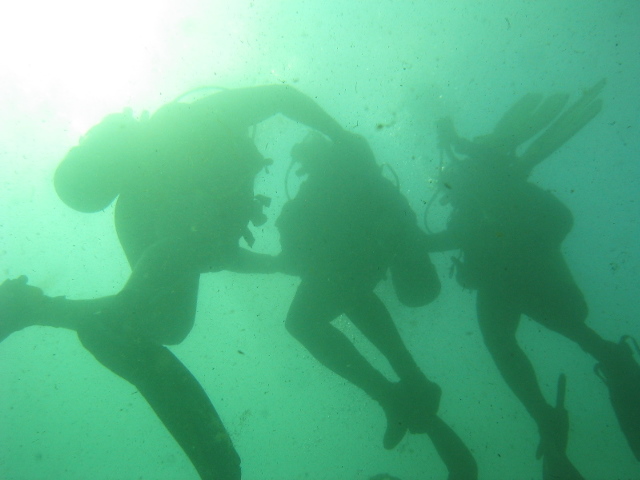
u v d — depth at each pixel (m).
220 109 1.78
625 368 2.37
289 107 1.96
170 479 8.15
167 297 1.63
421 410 2.12
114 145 1.66
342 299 2.17
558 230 2.49
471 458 2.19
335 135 2.12
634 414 2.34
